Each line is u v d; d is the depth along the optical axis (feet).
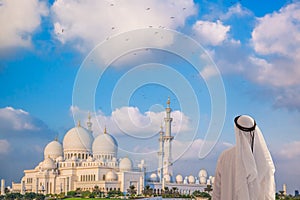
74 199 233.35
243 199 19.39
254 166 19.52
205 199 241.55
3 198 247.91
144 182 267.59
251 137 20.31
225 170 20.68
